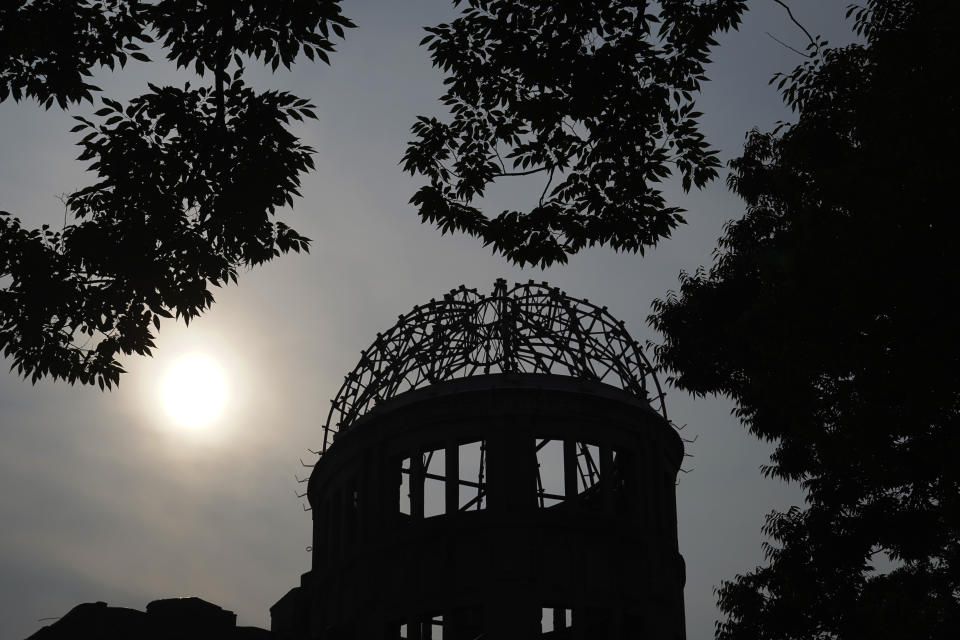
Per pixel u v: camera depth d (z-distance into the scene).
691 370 35.16
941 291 21.78
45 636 46.12
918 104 22.28
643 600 46.03
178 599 48.91
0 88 20.86
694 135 23.09
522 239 24.22
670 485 50.78
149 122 21.14
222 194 21.31
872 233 22.41
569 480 46.44
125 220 21.30
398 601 45.94
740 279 34.78
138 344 22.34
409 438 48.06
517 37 22.23
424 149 24.34
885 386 22.70
